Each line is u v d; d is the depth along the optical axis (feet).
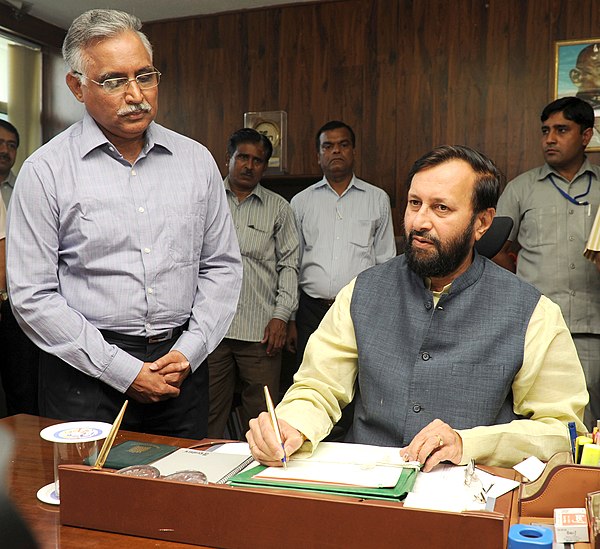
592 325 11.43
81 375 6.39
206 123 16.15
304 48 15.37
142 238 6.52
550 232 11.60
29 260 6.39
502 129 14.17
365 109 15.03
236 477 3.80
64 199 6.39
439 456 4.28
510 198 12.10
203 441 5.26
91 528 3.75
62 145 6.55
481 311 5.20
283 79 15.53
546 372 5.14
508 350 5.08
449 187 4.97
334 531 3.35
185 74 16.24
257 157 12.21
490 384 5.05
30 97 16.05
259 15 15.61
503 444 4.64
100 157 6.53
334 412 5.39
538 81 13.91
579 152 11.51
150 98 6.37
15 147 14.40
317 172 15.38
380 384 5.27
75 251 6.47
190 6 15.47
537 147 13.97
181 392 6.66
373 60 14.93
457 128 14.47
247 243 12.12
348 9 15.03
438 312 5.22
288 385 13.66
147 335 6.55
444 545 3.21
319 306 12.82
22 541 1.33
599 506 3.55
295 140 15.52
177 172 6.82
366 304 5.53
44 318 6.30
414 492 3.65
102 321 6.49
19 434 5.54
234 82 15.88
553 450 4.72
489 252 6.88
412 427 5.13
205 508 3.54
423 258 5.04
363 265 12.78
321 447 4.71
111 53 6.11
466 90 14.38
